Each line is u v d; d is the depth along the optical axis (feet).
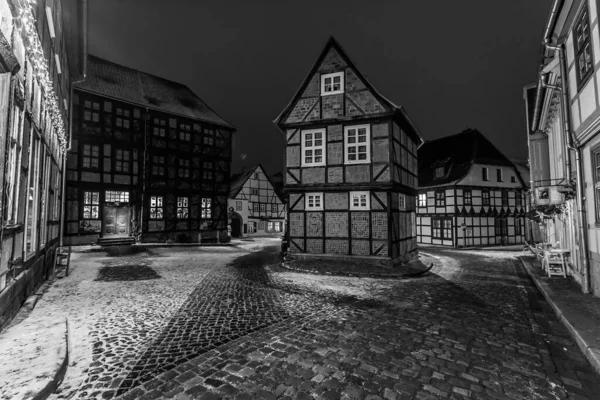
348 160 44.65
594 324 18.24
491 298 26.66
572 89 25.84
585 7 22.44
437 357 15.08
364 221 43.52
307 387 12.28
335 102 45.57
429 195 92.17
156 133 81.15
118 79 83.10
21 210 19.12
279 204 136.98
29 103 19.42
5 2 14.34
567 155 28.32
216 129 93.25
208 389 12.09
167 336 17.58
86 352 15.38
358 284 32.48
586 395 12.01
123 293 27.17
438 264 49.52
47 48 25.41
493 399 11.68
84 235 68.33
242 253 62.23
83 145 69.10
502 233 90.38
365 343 16.70
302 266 41.60
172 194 83.15
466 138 95.35
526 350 15.96
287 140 47.91
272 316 21.36
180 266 43.68
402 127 49.49
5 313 16.89
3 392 10.62
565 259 34.17
